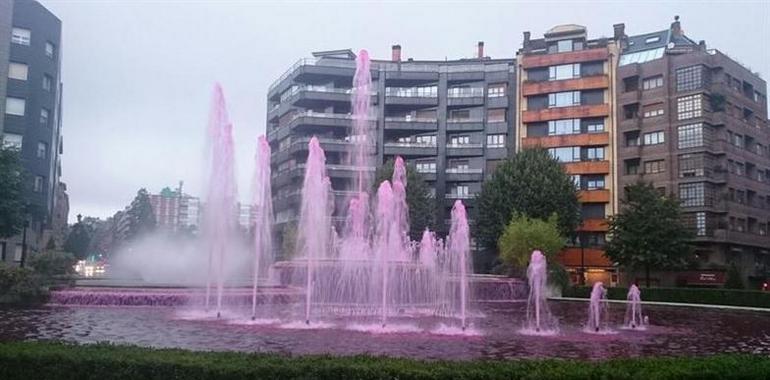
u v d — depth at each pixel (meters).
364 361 10.65
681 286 64.44
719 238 65.00
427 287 42.12
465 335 23.09
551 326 28.08
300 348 18.56
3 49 55.62
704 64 67.00
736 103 70.56
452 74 79.38
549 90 76.19
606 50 74.06
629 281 68.38
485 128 78.06
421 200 67.50
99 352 11.07
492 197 64.81
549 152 70.75
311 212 31.95
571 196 63.69
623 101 72.25
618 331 26.94
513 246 53.81
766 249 74.56
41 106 58.41
